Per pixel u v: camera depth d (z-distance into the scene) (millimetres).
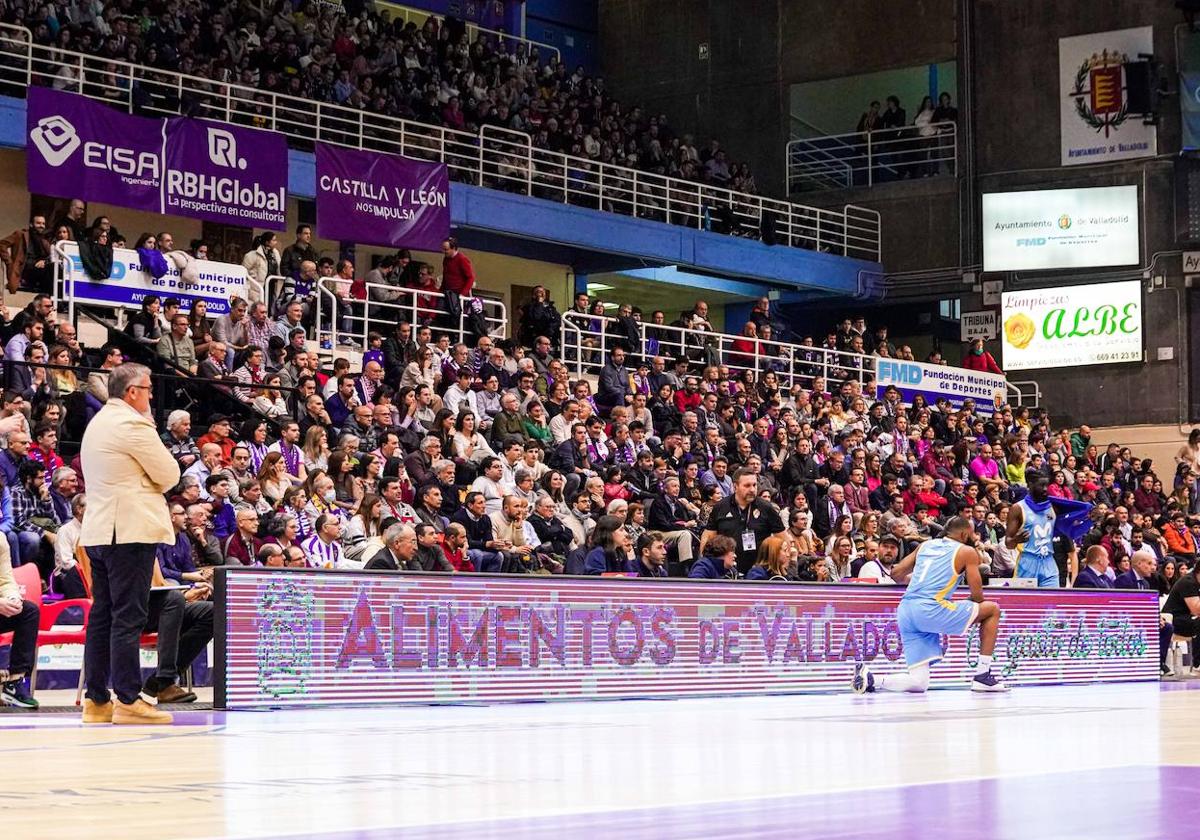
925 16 32969
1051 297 31875
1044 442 28250
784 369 27859
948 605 12219
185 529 12141
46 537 12617
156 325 17938
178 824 3434
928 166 33062
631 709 9953
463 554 13781
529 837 3223
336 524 12594
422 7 31719
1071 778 4703
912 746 6234
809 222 33469
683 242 29500
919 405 27203
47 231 21125
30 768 5000
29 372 15875
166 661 9453
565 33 35094
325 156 23672
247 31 25172
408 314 23484
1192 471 28797
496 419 19062
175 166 21812
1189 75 30719
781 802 3984
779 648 12375
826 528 20047
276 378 17906
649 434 21531
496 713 9328
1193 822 3543
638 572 13523
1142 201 31234
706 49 34812
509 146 28281
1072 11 31766
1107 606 15117
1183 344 30844
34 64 22219
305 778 4688
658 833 3295
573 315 24625
